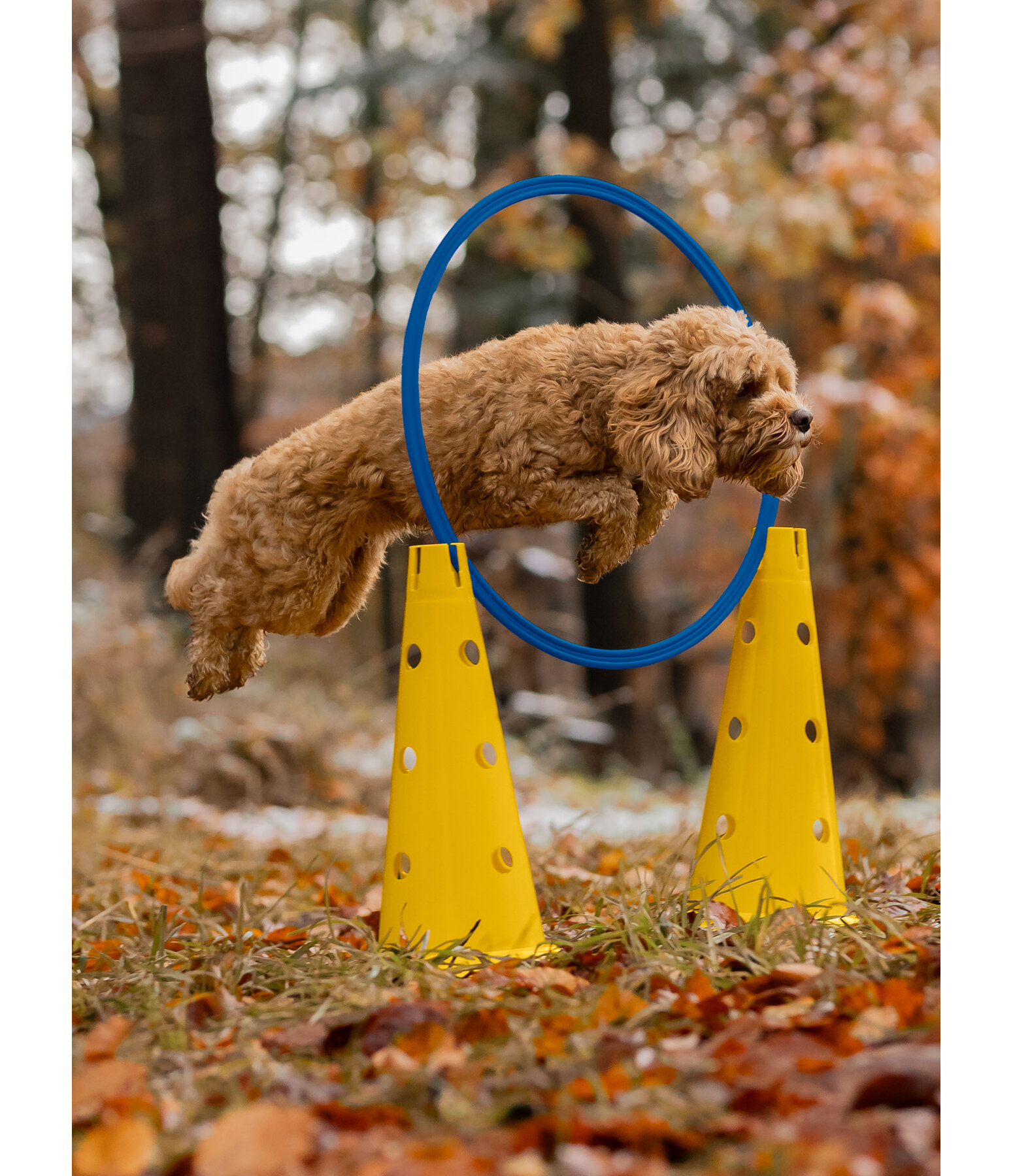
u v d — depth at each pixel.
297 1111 1.78
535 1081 1.96
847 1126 1.77
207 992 2.62
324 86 12.98
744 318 2.92
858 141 11.44
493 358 2.91
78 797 6.54
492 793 2.88
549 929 3.18
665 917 2.89
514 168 12.40
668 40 13.34
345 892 4.26
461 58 12.72
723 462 2.82
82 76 11.81
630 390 2.72
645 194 13.08
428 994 2.48
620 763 10.62
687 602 14.55
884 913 2.99
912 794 10.84
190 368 10.57
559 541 13.14
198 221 10.73
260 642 3.10
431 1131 1.82
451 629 2.86
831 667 11.94
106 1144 1.81
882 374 11.49
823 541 11.59
